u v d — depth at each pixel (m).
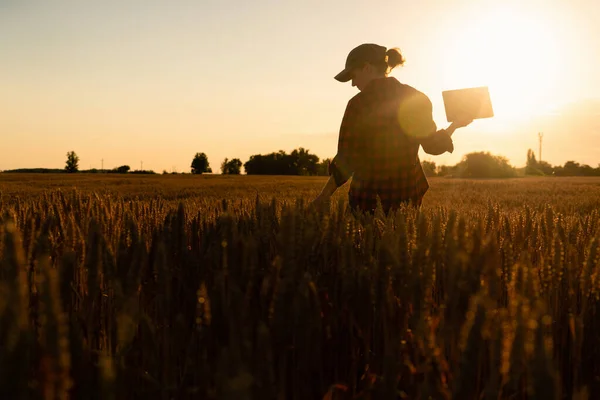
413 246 1.59
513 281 1.25
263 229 1.87
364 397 1.11
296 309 1.04
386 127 3.92
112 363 0.98
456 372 0.96
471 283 1.12
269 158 145.12
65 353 0.70
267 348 0.84
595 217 2.56
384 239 1.48
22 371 0.66
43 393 0.69
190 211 3.05
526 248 2.04
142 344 1.13
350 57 4.13
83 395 0.96
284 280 1.06
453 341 1.11
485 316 0.91
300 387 1.06
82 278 1.55
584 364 1.36
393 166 3.93
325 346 1.28
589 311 1.46
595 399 1.21
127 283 1.25
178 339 1.17
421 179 4.23
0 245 1.33
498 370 0.88
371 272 1.36
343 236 1.73
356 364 1.27
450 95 3.97
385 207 3.92
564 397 1.24
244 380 0.65
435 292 1.46
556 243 1.54
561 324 1.50
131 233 1.58
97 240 1.34
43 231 1.73
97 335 1.33
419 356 1.18
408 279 1.28
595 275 1.42
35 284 1.38
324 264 1.52
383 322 1.26
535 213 2.47
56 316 0.70
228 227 1.48
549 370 0.75
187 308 1.41
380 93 3.93
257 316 1.15
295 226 1.29
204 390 0.99
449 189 20.91
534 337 0.83
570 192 17.66
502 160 89.19
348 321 1.31
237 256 1.25
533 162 134.12
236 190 18.67
